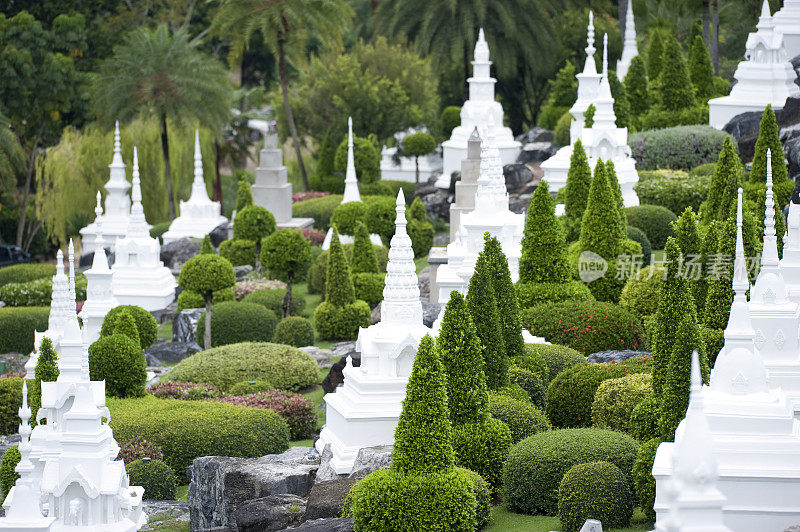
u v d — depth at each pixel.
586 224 27.88
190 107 53.25
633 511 15.53
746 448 13.43
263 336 31.98
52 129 60.69
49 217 55.28
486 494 15.59
